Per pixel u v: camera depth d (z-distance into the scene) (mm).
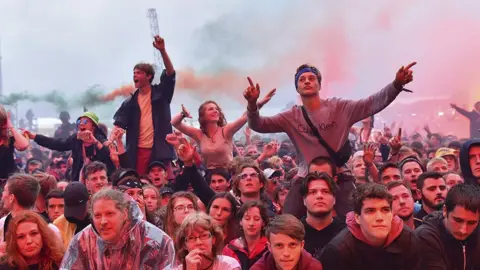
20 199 5492
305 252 4844
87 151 8414
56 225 5766
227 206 5777
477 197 4770
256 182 6312
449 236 4949
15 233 4844
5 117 7711
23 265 4832
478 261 4930
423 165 7535
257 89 5957
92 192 6785
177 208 5656
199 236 4633
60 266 4609
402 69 5633
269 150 8266
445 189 6055
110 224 4379
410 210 5711
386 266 4754
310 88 5977
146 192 6484
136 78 8180
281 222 4711
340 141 6035
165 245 4520
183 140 6355
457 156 9453
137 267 4477
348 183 6102
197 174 6312
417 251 4773
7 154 7766
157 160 8203
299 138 6137
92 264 4477
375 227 4641
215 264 4684
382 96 5805
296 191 6070
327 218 5426
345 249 4758
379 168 6664
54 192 6156
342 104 6039
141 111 8227
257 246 5391
